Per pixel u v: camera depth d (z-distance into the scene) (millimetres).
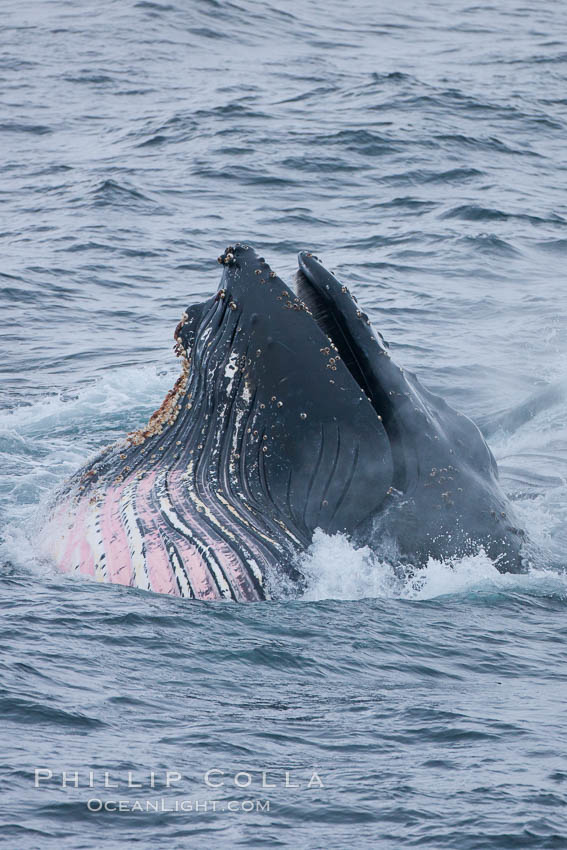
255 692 35500
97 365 91938
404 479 44844
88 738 31391
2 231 135750
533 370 88688
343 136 176750
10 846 25562
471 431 47156
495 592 44844
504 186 156750
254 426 45094
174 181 156500
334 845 26312
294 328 44969
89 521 45969
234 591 42375
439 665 38406
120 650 37844
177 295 113438
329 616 41656
